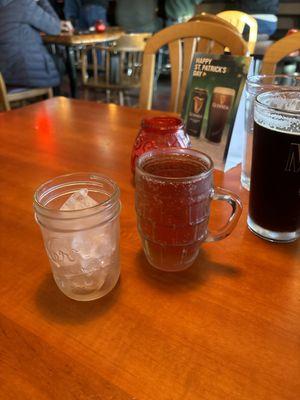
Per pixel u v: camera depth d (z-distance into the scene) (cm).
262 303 41
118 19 480
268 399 31
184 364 34
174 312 40
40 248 51
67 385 32
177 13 460
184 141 63
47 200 44
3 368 34
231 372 33
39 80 299
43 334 38
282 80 70
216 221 56
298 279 45
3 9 270
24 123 104
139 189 42
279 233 51
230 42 107
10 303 42
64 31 339
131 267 47
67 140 91
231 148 71
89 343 37
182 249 44
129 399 31
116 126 101
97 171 74
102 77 349
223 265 47
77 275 41
